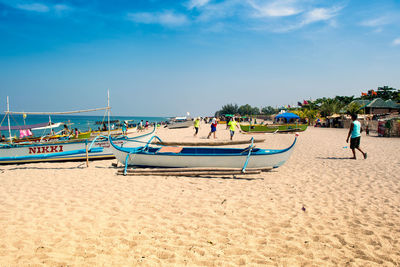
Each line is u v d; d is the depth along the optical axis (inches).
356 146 450.0
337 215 207.5
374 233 175.3
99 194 264.5
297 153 545.3
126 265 137.9
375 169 371.9
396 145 669.9
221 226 188.4
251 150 370.3
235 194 264.2
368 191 270.2
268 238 170.1
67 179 332.2
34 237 170.7
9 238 168.7
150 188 286.7
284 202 239.1
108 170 390.0
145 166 380.8
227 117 2330.2
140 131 1585.9
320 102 2910.9
